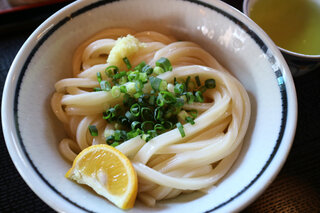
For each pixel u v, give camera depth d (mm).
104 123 264
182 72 267
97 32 287
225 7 263
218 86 270
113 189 214
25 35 340
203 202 212
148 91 260
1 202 251
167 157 248
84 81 266
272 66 243
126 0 276
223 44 280
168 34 304
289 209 251
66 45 273
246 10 295
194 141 250
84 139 256
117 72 268
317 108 300
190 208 209
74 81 262
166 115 250
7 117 215
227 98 258
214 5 267
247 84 271
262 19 315
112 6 275
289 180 263
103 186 214
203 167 241
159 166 241
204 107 261
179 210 210
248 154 238
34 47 246
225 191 214
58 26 259
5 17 343
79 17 268
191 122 246
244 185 205
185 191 238
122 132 245
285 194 257
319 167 270
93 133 249
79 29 274
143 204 227
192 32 294
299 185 261
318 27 308
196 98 262
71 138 267
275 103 236
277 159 207
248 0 298
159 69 261
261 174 205
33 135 229
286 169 268
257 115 252
